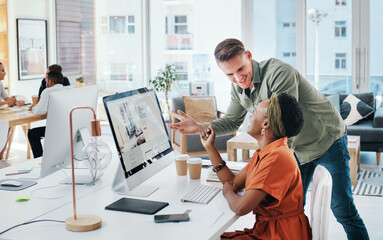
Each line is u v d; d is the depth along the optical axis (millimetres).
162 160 2547
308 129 2801
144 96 2527
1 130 4512
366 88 6840
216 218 1991
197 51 7844
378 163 5859
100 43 8234
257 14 7320
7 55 7531
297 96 2602
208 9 7699
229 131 2918
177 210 2107
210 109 6383
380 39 6719
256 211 2156
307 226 2150
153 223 1948
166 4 7914
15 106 5906
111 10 8133
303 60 7137
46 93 5152
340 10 6859
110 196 2320
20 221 1987
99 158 2439
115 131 2199
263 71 2656
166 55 8023
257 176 2039
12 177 2684
